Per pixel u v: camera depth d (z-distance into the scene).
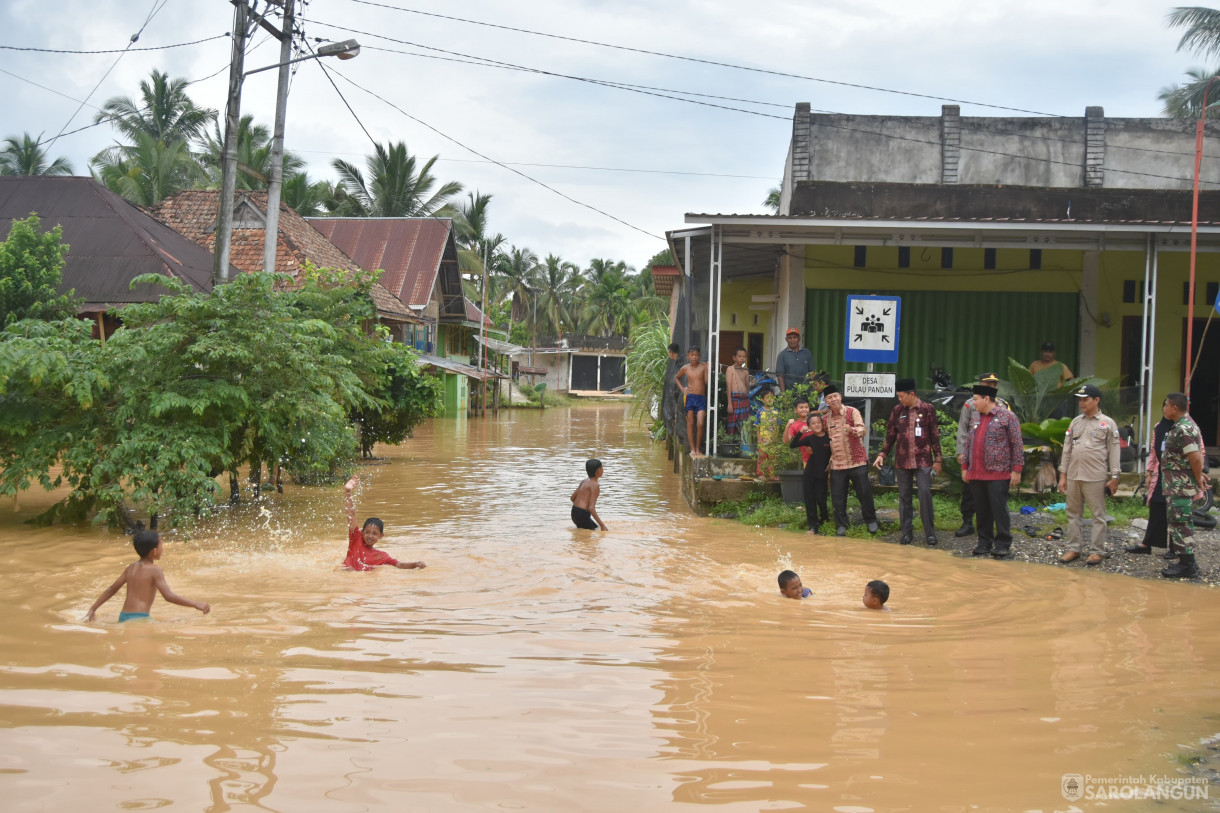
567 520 11.57
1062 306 14.83
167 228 22.75
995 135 17.73
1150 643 5.91
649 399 24.80
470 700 4.51
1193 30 26.56
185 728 4.07
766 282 19.08
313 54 15.16
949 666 5.29
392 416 18.47
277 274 11.51
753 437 12.73
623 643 5.71
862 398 12.41
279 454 11.52
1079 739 4.09
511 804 3.34
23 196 20.78
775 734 4.11
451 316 42.16
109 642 5.54
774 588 7.64
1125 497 11.71
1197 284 14.72
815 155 17.86
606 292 79.62
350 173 45.25
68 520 10.67
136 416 10.35
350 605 6.69
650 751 3.88
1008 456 9.32
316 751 3.82
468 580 7.73
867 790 3.52
